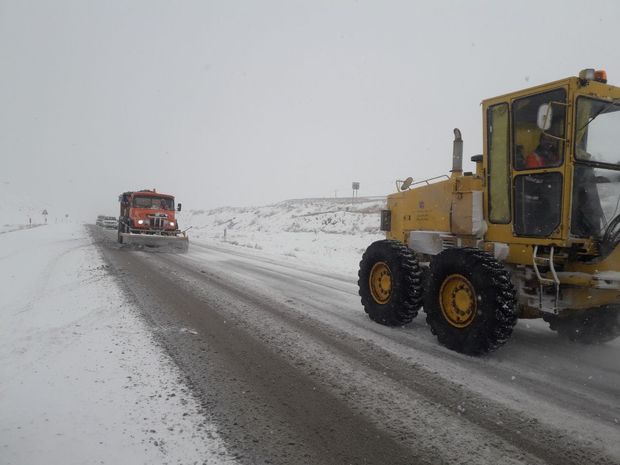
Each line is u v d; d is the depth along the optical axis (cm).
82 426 276
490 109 493
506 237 475
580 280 402
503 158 478
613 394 354
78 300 647
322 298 738
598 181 428
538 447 270
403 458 254
